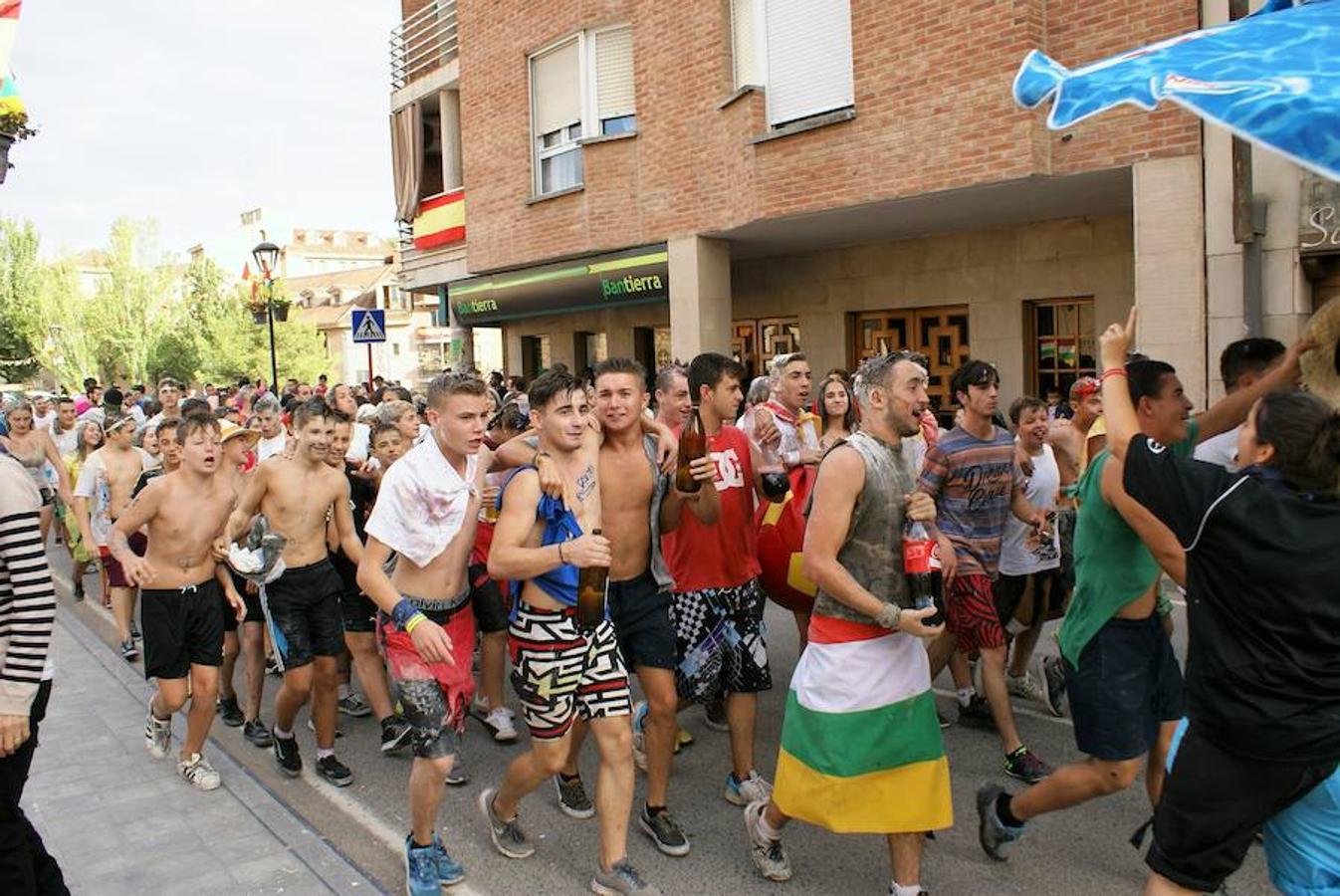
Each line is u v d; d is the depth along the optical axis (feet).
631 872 13.15
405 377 243.40
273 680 24.61
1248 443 9.48
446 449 13.78
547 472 12.75
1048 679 19.36
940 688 21.34
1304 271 26.02
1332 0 11.41
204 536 17.06
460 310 59.36
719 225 39.55
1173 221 27.61
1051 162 29.22
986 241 38.88
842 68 33.91
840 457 12.09
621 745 13.15
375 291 244.83
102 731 19.92
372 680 19.15
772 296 47.37
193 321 211.41
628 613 14.66
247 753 19.39
